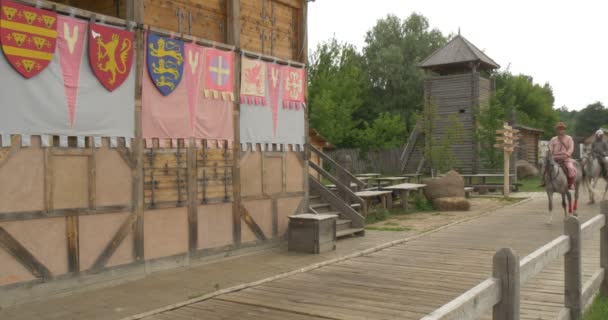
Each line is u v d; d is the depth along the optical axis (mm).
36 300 6746
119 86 7812
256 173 10344
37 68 6777
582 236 6031
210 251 9266
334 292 7223
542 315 6055
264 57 10578
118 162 7801
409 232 12766
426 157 27281
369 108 48500
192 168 8969
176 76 8672
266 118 10617
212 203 9320
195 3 9359
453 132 27031
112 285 7625
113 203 7711
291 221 10430
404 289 7352
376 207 16844
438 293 7117
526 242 11094
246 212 10055
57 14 7035
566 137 13992
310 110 39250
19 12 6598
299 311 6348
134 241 7973
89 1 8750
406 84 46688
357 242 11375
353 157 37656
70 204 7160
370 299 6852
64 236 7078
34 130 6766
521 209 17266
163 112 8492
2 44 6418
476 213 16484
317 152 14539
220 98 9547
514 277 3770
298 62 11594
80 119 7301
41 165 6852
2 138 6449
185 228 8820
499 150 26594
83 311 6371
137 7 8109
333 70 43062
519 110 53719
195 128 9039
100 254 7500
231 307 6559
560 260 9062
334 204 12680
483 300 3473
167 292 7254
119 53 7793
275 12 11180
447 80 29969
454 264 9000
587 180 18031
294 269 8672
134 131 8039
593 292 6598
